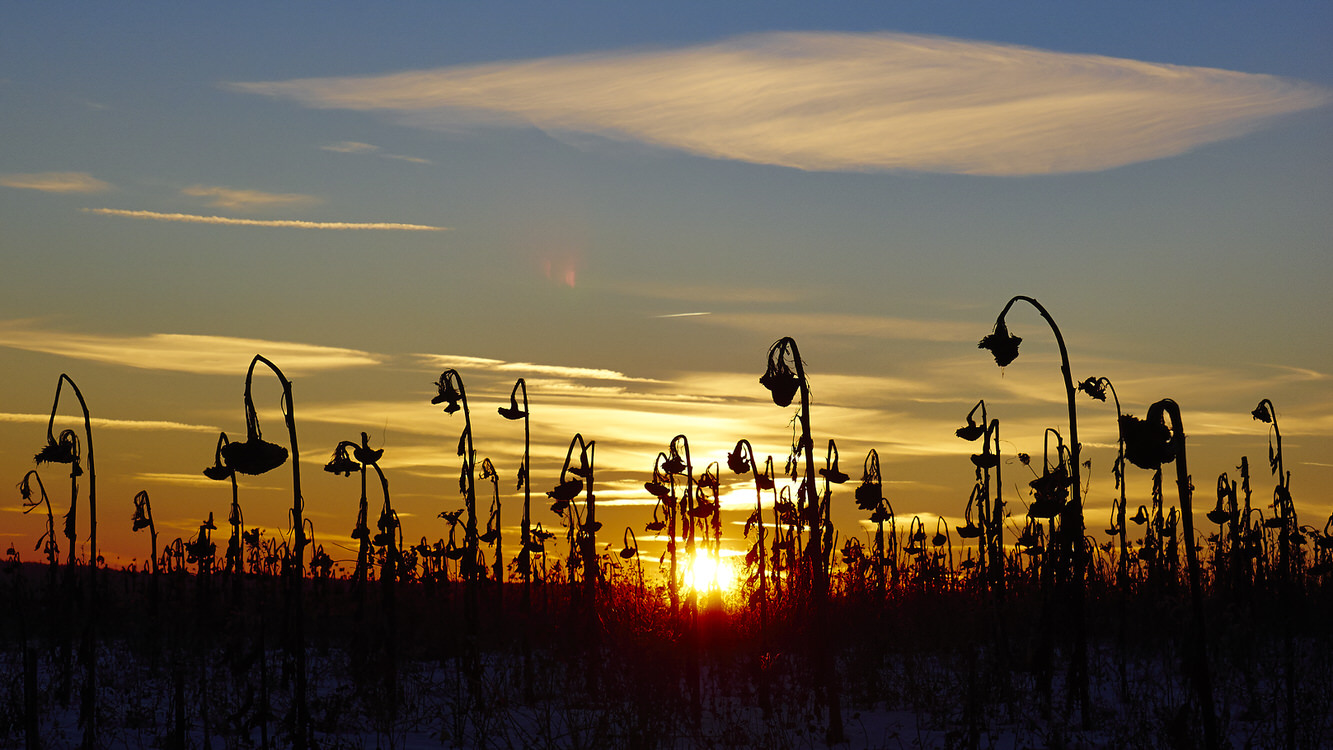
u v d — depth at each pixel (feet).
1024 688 51.75
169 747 39.50
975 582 67.67
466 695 52.90
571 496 57.21
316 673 58.13
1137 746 38.83
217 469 44.34
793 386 44.70
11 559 59.11
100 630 65.05
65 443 41.65
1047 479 44.16
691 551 56.44
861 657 58.29
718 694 54.90
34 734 37.60
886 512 72.90
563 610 64.49
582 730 42.60
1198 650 30.83
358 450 53.36
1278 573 64.75
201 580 63.82
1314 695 43.70
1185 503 31.22
